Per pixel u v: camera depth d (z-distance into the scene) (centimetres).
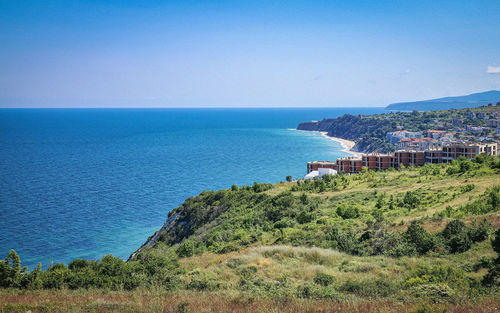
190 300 1742
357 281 1970
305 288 1889
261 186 8362
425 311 1378
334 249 3095
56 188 12800
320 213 5250
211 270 2680
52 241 7800
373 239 3044
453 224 2858
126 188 13050
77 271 2667
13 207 10275
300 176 15675
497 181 5384
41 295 2075
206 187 13412
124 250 7394
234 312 1495
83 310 1592
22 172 15775
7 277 2480
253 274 2452
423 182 6794
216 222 6412
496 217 3278
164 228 7762
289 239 3759
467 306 1441
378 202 5156
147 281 2342
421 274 2081
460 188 5350
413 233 2856
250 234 4584
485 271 2100
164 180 14612
